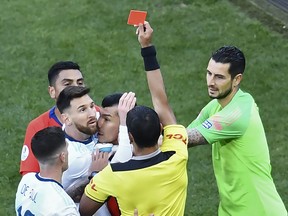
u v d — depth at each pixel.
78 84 21.42
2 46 41.03
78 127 18.02
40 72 38.44
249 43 40.19
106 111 18.08
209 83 18.67
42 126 20.22
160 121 17.27
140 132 15.67
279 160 30.77
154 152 16.06
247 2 44.06
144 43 17.53
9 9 45.00
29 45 41.06
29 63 39.28
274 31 41.25
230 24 42.03
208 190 29.12
